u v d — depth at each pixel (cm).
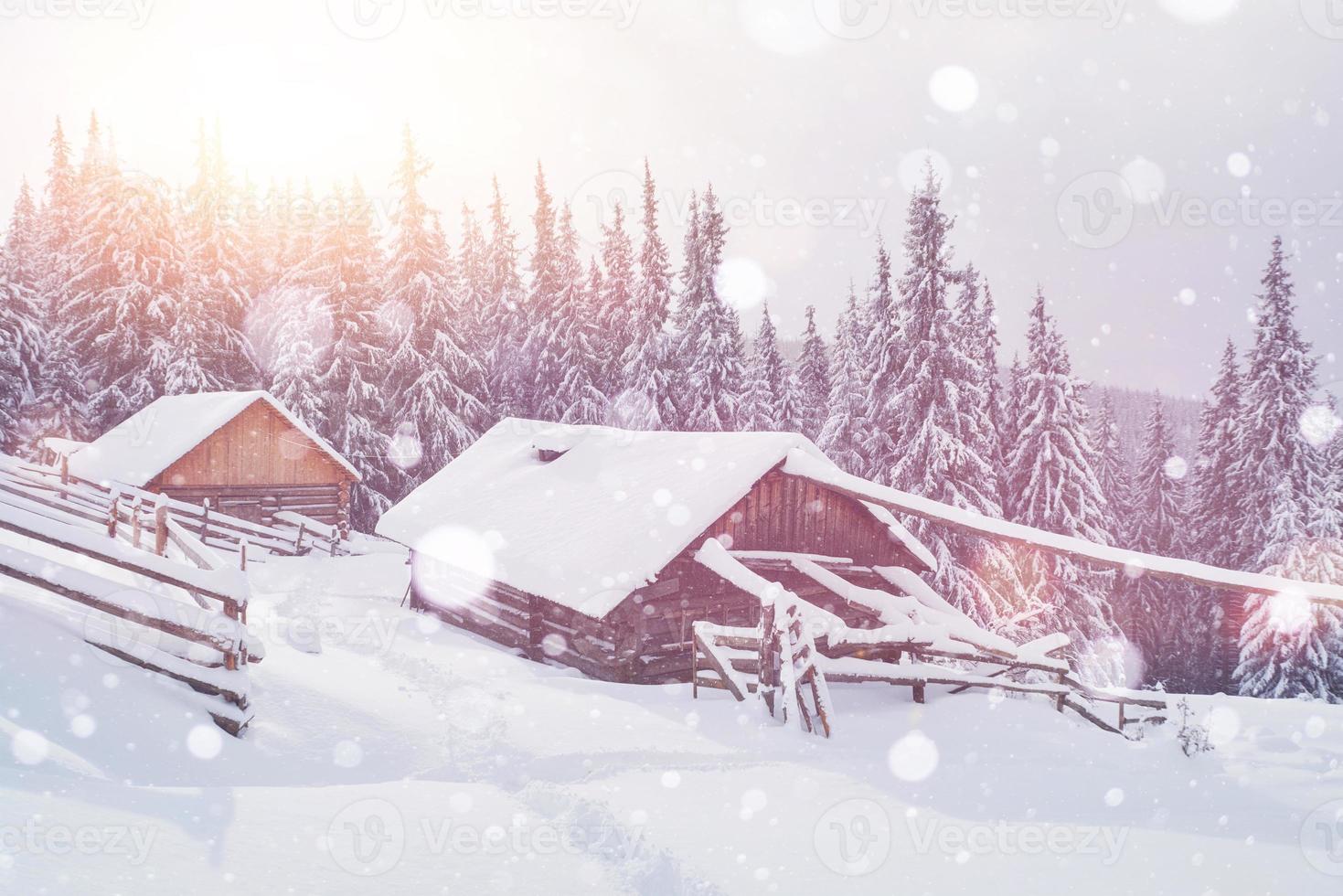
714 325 3569
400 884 453
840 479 1292
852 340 3741
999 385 3625
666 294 3744
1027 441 3134
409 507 1931
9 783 459
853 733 926
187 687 727
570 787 668
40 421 3428
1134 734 1073
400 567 2441
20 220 3869
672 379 3712
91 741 577
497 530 1573
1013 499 3150
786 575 1395
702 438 1588
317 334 3275
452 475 2027
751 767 759
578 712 929
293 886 424
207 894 391
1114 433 4909
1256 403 3269
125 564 715
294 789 591
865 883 500
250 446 2581
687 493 1352
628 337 4125
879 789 705
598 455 1752
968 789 719
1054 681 1295
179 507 2262
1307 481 3073
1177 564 961
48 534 690
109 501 1698
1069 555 1039
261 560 2327
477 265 4794
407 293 3425
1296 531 2827
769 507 1378
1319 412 3119
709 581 1312
